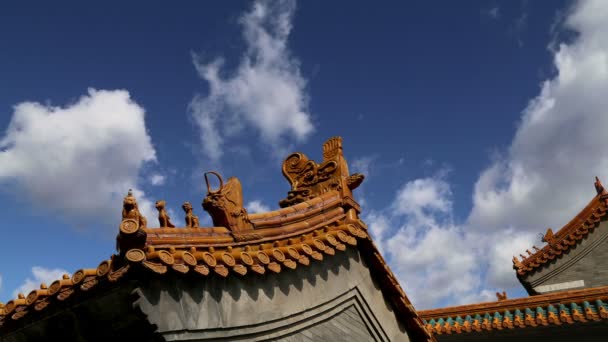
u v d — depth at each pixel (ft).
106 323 23.36
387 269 36.04
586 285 78.74
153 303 21.68
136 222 20.93
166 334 21.88
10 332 25.45
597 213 80.84
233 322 24.68
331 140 38.88
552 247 82.02
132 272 21.03
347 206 35.50
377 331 34.96
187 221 28.25
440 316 63.21
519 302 59.62
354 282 33.86
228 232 26.81
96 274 21.81
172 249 23.04
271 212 30.40
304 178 38.19
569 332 56.13
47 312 24.02
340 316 32.42
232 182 28.68
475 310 61.67
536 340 57.62
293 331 28.27
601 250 80.33
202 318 23.41
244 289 26.04
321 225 32.91
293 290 28.94
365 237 34.58
